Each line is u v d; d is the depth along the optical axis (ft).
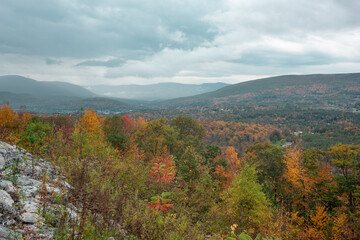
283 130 439.63
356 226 57.77
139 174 24.64
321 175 76.79
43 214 10.33
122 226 12.92
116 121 86.99
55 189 13.67
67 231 9.68
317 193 77.56
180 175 33.42
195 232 17.13
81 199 12.47
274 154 86.48
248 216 34.53
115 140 50.98
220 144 339.77
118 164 24.43
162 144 82.64
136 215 14.23
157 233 14.28
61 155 23.81
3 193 10.46
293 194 80.02
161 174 27.61
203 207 29.43
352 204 73.67
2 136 25.76
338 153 76.59
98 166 21.74
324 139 350.64
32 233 8.95
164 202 17.03
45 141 27.86
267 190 69.87
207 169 36.52
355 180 73.20
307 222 66.03
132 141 62.75
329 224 59.62
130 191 19.49
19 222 9.47
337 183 76.54
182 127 139.85
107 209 12.48
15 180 13.25
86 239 9.73
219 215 29.43
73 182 16.48
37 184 13.80
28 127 26.48
